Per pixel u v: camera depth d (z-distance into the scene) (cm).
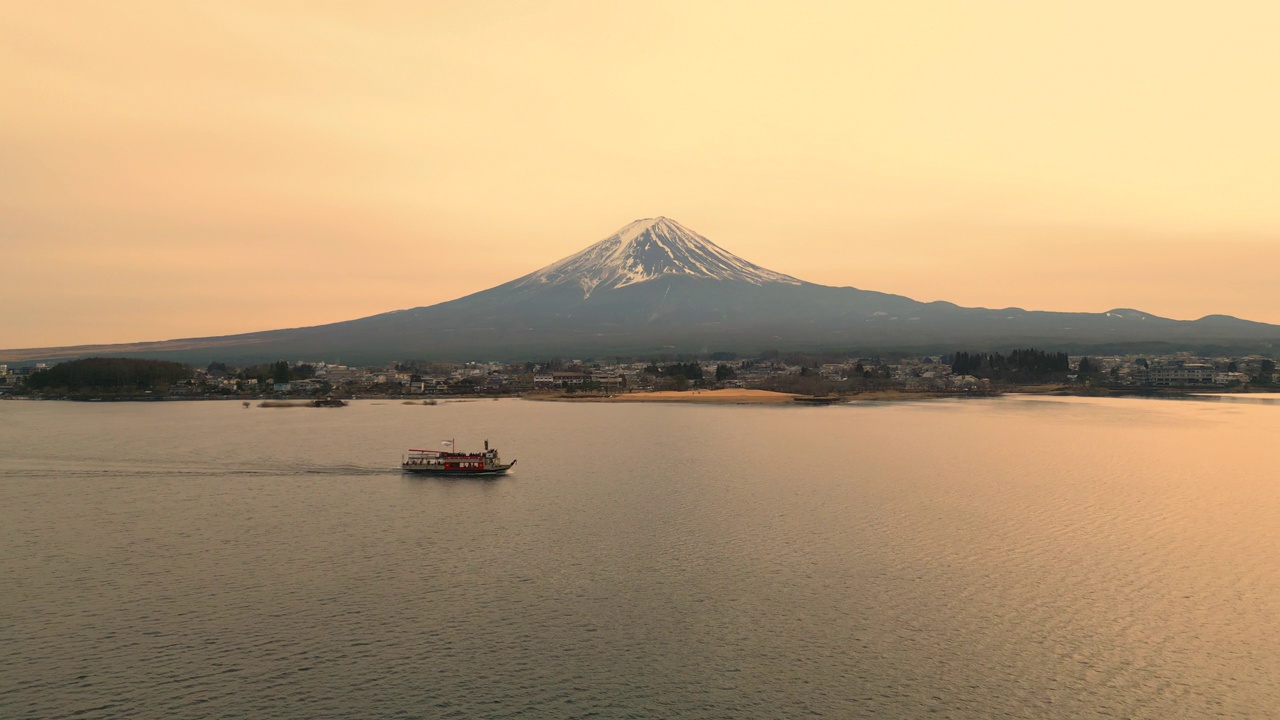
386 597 8806
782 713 6569
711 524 11612
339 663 7338
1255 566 9588
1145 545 10425
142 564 9931
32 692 6838
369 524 11819
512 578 9375
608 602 8644
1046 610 8356
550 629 8012
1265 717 6450
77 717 6494
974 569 9550
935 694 6812
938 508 12494
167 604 8625
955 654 7444
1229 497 13188
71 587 9131
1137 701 6688
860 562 9825
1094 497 13225
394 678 7081
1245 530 11131
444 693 6850
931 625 8025
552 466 16700
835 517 11962
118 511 12675
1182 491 13675
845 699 6756
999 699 6731
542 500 13350
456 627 8050
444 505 13025
